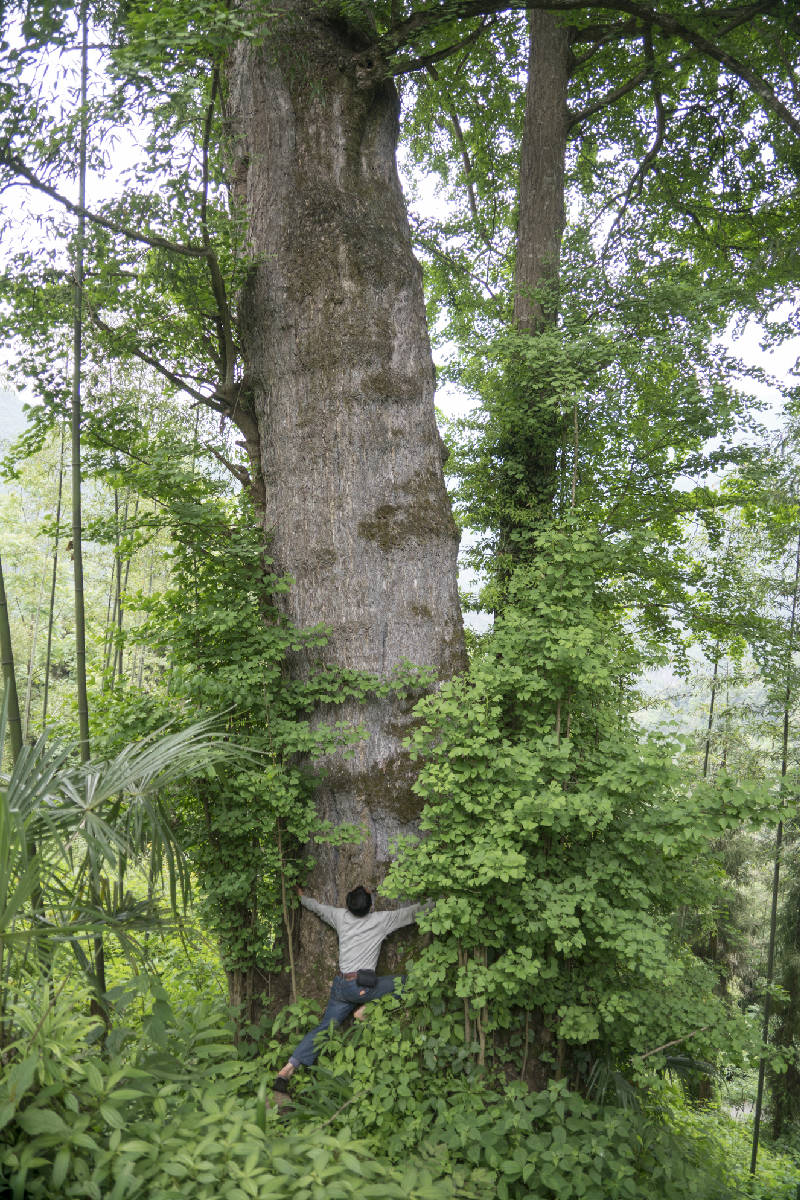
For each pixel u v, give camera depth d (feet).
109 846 10.49
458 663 20.38
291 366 20.89
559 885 15.52
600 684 17.06
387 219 21.62
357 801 18.88
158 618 19.90
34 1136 8.00
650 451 28.48
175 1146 8.45
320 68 21.58
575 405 23.15
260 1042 18.06
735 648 32.19
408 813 18.92
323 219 20.99
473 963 15.52
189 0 16.66
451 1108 14.76
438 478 21.24
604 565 21.38
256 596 20.22
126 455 22.39
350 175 21.48
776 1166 32.99
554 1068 17.10
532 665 17.83
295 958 19.20
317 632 19.44
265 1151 8.75
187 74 18.03
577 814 15.92
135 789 11.44
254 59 22.08
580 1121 13.60
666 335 24.34
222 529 19.76
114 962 24.72
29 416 21.91
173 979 23.59
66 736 18.63
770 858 36.88
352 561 19.94
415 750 16.98
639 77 31.81
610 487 29.14
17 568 63.87
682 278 28.68
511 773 15.98
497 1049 16.42
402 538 20.18
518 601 20.56
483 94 40.70
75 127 17.75
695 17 28.25
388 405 20.57
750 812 14.62
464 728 17.24
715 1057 15.56
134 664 44.37
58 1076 8.34
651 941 14.65
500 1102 14.83
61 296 20.36
